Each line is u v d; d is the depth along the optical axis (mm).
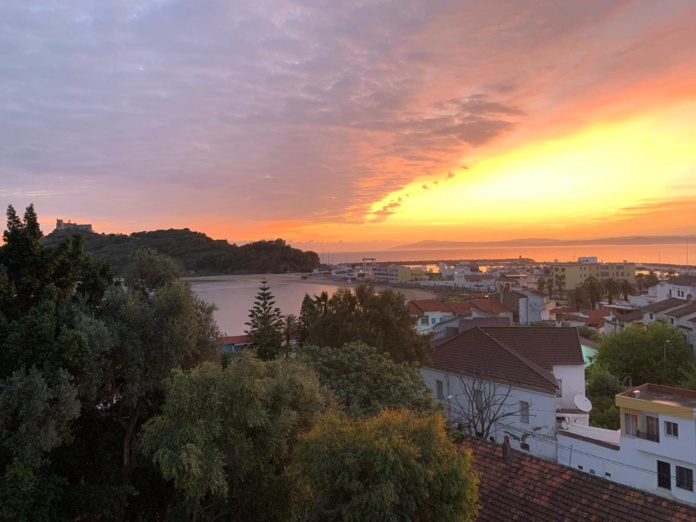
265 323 54219
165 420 13516
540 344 32938
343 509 10195
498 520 14281
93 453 17844
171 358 17734
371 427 11320
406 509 10383
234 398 13594
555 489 14695
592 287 111125
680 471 21062
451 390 31688
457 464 10938
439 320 75125
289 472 13172
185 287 19594
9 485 13586
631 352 46500
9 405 13812
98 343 15867
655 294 102812
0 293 16188
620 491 13859
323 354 24312
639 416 22641
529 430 27062
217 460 12609
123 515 17781
